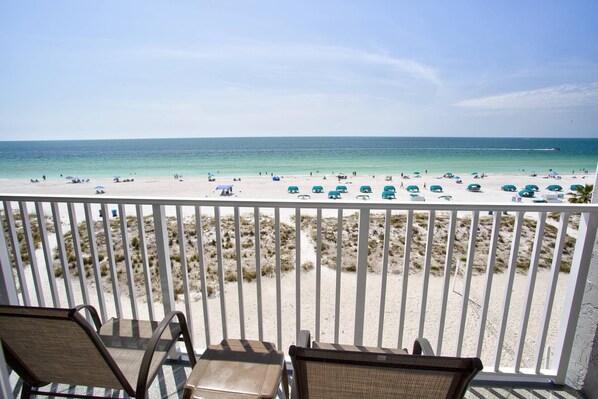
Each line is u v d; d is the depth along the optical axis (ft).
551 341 15.02
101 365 3.88
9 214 5.83
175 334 5.05
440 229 35.91
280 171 128.16
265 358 4.49
